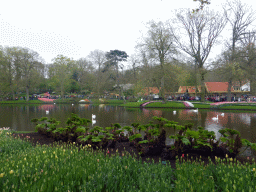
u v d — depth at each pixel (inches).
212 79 2288.4
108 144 253.4
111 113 877.8
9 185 110.3
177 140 193.0
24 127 470.0
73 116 293.3
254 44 1227.2
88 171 130.6
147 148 215.3
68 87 2361.0
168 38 1213.1
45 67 2906.0
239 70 1136.2
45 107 1355.8
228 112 907.4
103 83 1851.6
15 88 2134.6
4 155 176.1
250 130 430.9
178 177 127.5
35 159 155.0
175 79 1202.6
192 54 1278.3
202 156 203.2
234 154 198.7
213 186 112.6
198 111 970.1
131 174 139.5
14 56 1881.2
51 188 108.3
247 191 107.0
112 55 1876.2
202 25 1203.9
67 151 185.5
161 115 776.9
